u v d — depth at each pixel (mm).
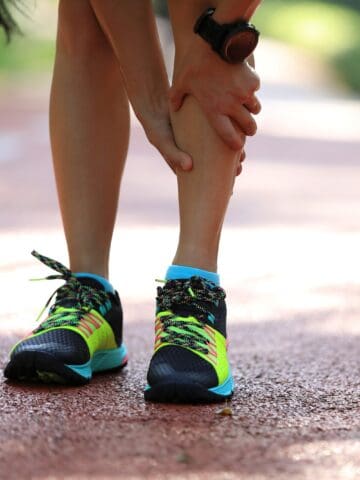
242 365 2686
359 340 3117
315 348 2973
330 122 16219
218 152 2195
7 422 1984
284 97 23438
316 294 3971
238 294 3938
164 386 2129
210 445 1840
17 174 8031
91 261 2451
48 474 1669
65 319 2355
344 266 4641
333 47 36406
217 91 2148
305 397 2270
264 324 3385
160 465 1718
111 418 2025
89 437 1882
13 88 19703
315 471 1692
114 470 1689
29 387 2279
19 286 3910
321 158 10766
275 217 6211
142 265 4449
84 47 2410
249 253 4930
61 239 5020
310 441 1879
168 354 2201
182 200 2260
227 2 2100
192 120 2191
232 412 2084
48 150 9953
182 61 2172
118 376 2451
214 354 2219
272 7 42875
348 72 29047
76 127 2426
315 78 30125
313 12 42688
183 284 2260
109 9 2287
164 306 2281
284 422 2025
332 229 5797
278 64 32719
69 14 2391
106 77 2430
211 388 2164
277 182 8297
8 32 2385
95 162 2438
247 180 8383
